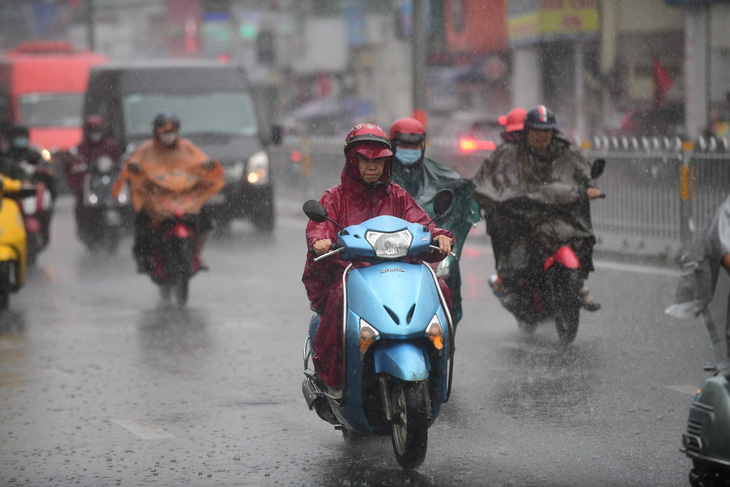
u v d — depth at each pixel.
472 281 29.92
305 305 27.09
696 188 31.81
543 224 20.78
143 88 46.78
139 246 27.62
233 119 46.59
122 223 39.53
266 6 142.38
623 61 78.38
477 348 21.02
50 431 15.91
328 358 13.48
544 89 87.25
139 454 14.62
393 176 18.86
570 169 21.17
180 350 21.83
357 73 131.62
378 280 13.03
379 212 14.47
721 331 10.54
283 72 141.88
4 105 69.12
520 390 17.55
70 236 45.31
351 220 14.40
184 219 26.83
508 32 89.75
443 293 14.02
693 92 67.69
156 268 27.38
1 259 26.00
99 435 15.64
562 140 21.17
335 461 14.05
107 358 21.20
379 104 125.19
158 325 24.69
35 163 35.12
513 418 15.86
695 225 31.91
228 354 21.34
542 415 15.98
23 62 69.69
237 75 48.19
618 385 17.67
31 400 17.91
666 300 25.62
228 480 13.38
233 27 142.12
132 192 27.22
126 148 44.84
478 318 24.36
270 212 45.19
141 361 20.84
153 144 27.53
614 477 13.03
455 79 99.06
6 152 36.50
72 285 31.30
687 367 18.83
